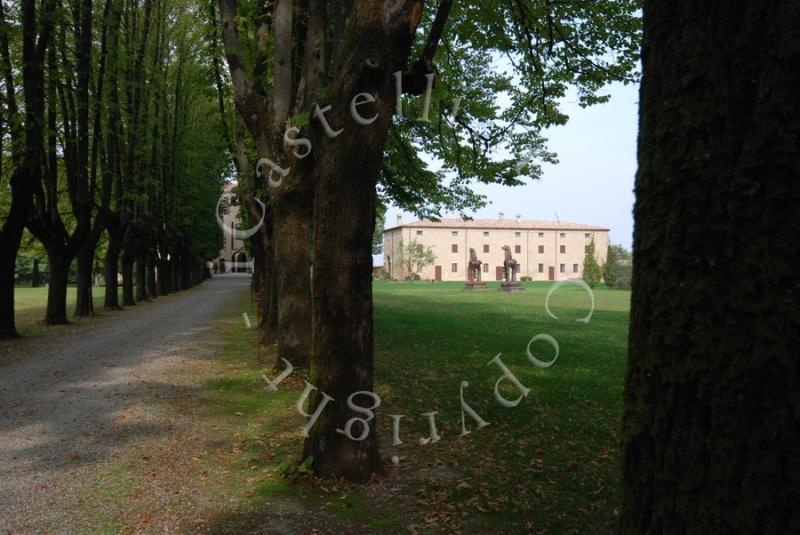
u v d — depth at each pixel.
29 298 36.66
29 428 6.86
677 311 1.79
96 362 11.77
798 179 1.62
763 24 1.69
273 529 4.19
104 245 35.44
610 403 8.41
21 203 15.65
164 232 34.31
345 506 4.56
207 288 53.03
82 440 6.38
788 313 1.60
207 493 4.85
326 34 10.01
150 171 28.22
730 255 1.70
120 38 22.33
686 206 1.79
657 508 1.85
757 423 1.62
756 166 1.66
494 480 5.23
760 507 1.60
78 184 19.98
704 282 1.74
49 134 16.34
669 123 1.85
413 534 4.14
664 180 1.85
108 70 21.05
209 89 16.23
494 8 9.15
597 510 4.62
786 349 1.59
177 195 34.56
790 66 1.64
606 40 10.05
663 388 1.84
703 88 1.77
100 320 21.55
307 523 4.29
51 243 19.72
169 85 29.72
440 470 5.46
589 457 5.95
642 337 1.94
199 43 28.72
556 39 9.91
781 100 1.64
